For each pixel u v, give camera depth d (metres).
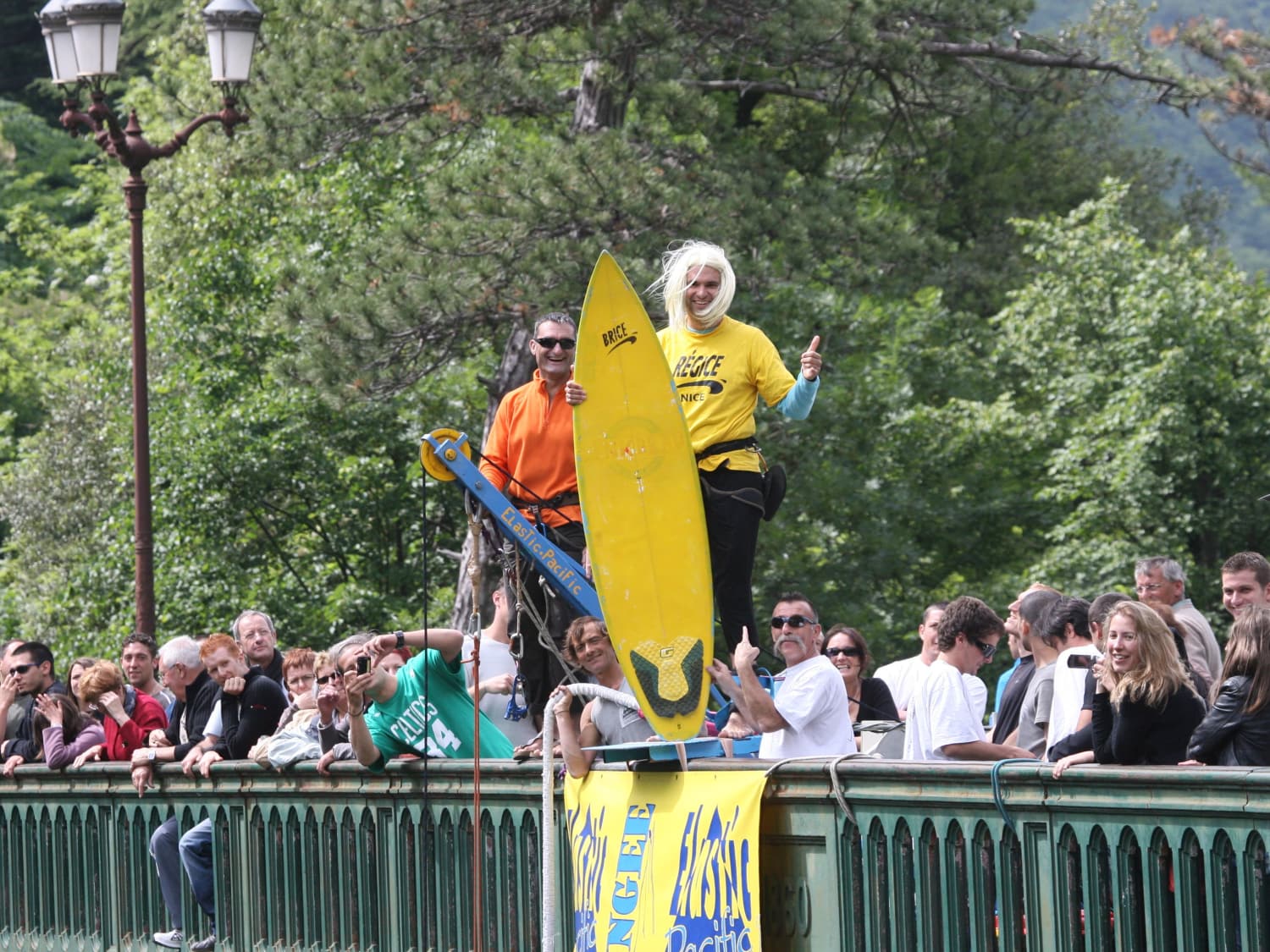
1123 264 70.19
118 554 61.59
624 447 18.03
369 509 62.53
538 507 20.67
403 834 20.83
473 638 20.14
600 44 44.09
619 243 42.94
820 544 60.00
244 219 68.56
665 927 17.33
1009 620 22.72
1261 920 12.50
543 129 49.91
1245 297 68.19
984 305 93.69
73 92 37.38
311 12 48.88
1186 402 65.12
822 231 47.44
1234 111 58.28
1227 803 12.69
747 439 19.06
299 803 22.47
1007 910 14.58
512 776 19.36
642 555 17.91
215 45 37.78
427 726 19.58
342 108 46.53
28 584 71.75
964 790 14.91
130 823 25.73
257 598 59.94
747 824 16.55
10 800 28.89
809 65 50.47
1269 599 19.95
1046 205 101.25
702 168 46.78
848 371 63.31
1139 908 13.52
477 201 43.78
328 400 44.12
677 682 17.75
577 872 18.58
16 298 113.56
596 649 18.52
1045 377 71.25
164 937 24.84
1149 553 63.47
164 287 72.38
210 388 64.50
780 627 17.97
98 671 26.36
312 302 44.34
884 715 23.38
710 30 47.47
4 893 29.28
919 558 63.44
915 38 50.56
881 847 15.83
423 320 43.56
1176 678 14.57
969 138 93.25
